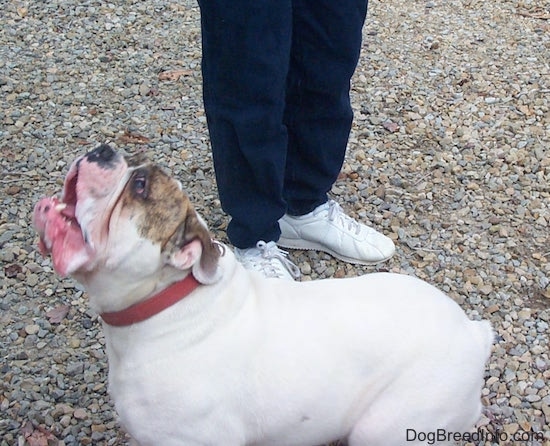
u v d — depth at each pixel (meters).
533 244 2.49
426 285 1.81
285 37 1.97
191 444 1.66
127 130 2.84
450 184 2.68
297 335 1.68
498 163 2.77
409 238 2.49
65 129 2.83
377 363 1.69
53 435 1.98
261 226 2.21
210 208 2.55
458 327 1.75
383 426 1.71
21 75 3.11
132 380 1.64
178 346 1.63
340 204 2.59
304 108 2.21
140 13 3.57
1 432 1.98
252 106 2.02
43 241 1.56
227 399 1.65
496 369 2.15
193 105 2.99
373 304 1.73
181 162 2.72
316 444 1.76
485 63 3.33
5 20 3.45
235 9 1.90
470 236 2.50
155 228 1.55
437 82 3.19
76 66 3.18
